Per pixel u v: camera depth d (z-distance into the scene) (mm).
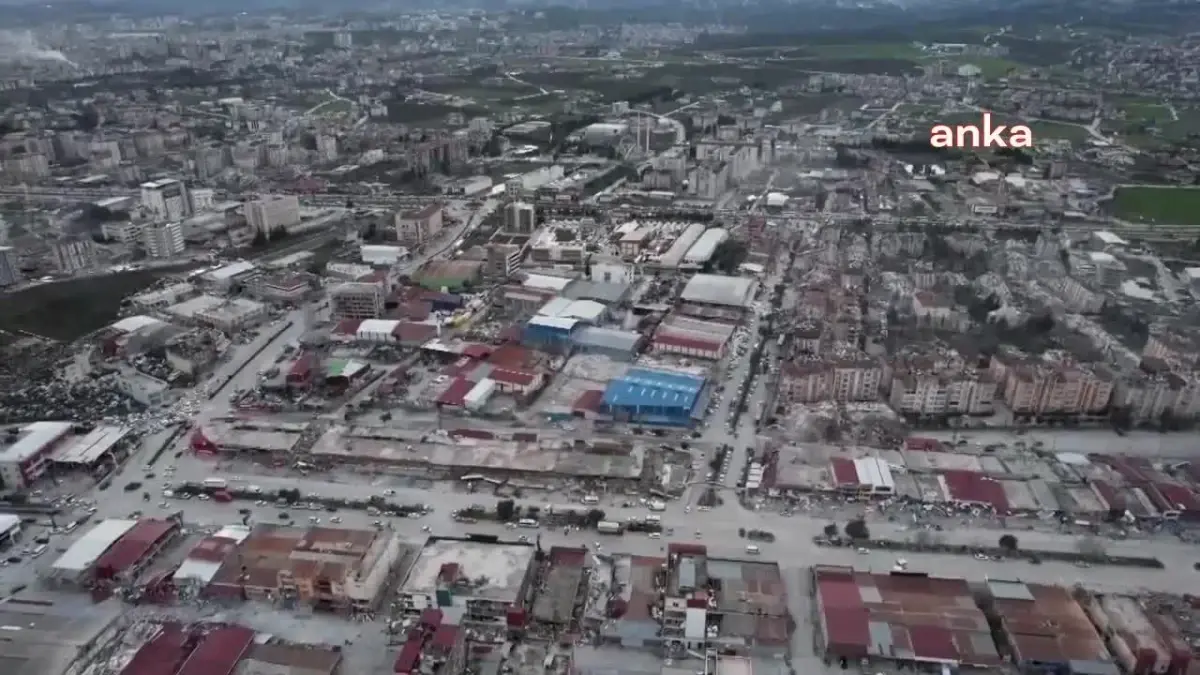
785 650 185500
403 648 177375
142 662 179125
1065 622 187250
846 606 191750
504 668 182750
